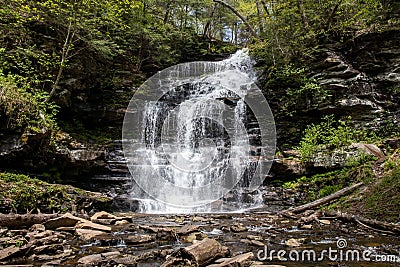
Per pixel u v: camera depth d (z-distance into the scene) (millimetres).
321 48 12648
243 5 21375
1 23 9656
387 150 9070
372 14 12297
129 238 4949
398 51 11242
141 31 15070
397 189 6570
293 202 8930
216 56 19391
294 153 10672
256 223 6641
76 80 11305
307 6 14008
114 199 8961
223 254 4043
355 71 11477
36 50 9961
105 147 11477
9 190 6168
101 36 12406
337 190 8359
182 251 3830
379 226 5848
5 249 3975
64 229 5445
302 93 12211
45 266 3678
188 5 19719
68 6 10453
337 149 9508
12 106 7223
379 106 11000
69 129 11602
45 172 8195
